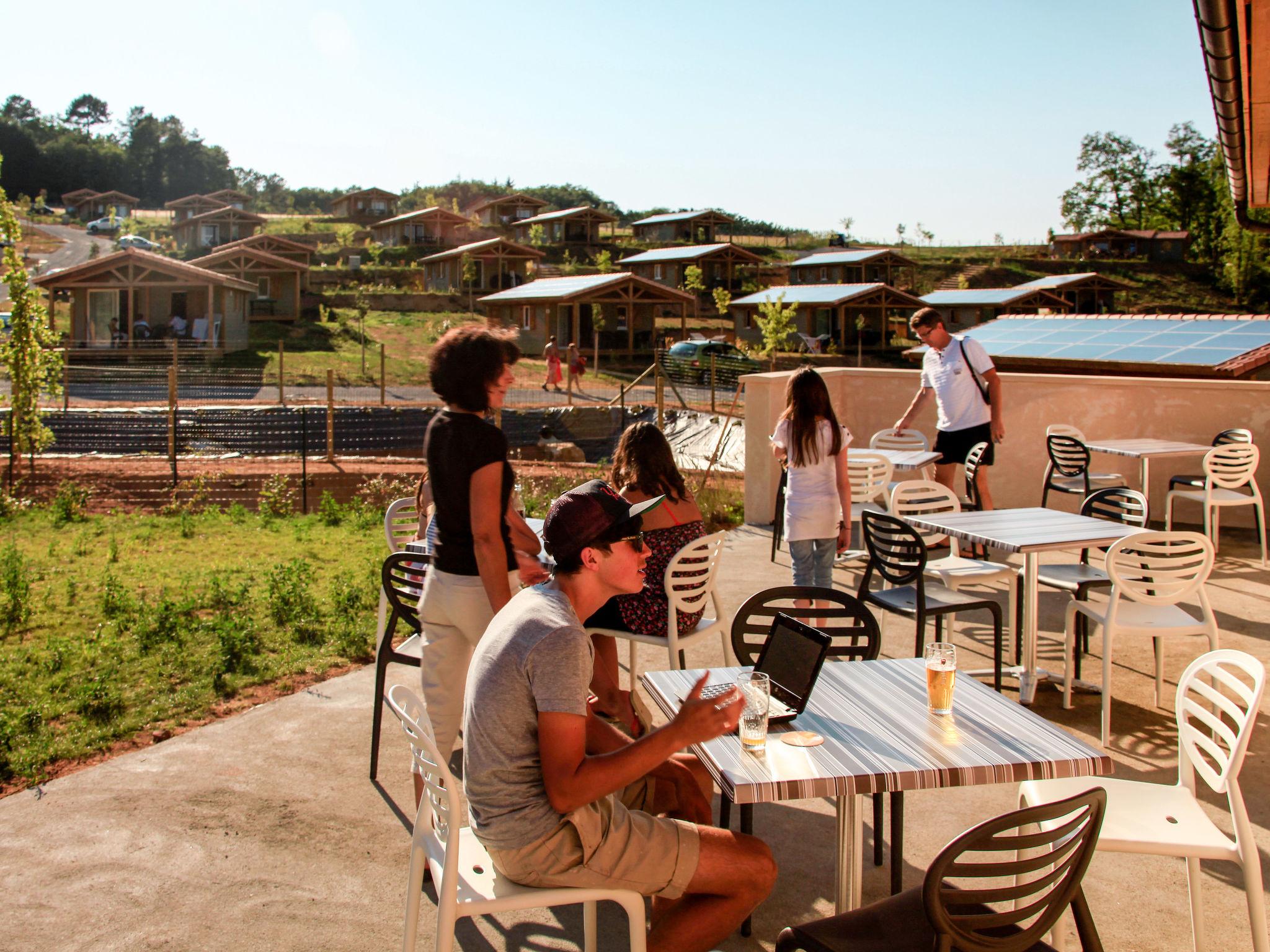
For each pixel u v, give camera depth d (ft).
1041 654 20.80
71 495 46.93
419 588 14.87
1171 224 312.91
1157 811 10.46
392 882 12.47
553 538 8.76
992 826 7.59
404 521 19.19
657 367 42.78
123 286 123.24
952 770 8.80
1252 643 21.26
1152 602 16.28
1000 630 17.56
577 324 146.92
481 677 8.55
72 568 31.37
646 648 21.74
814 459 18.90
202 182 528.63
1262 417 33.19
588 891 8.82
